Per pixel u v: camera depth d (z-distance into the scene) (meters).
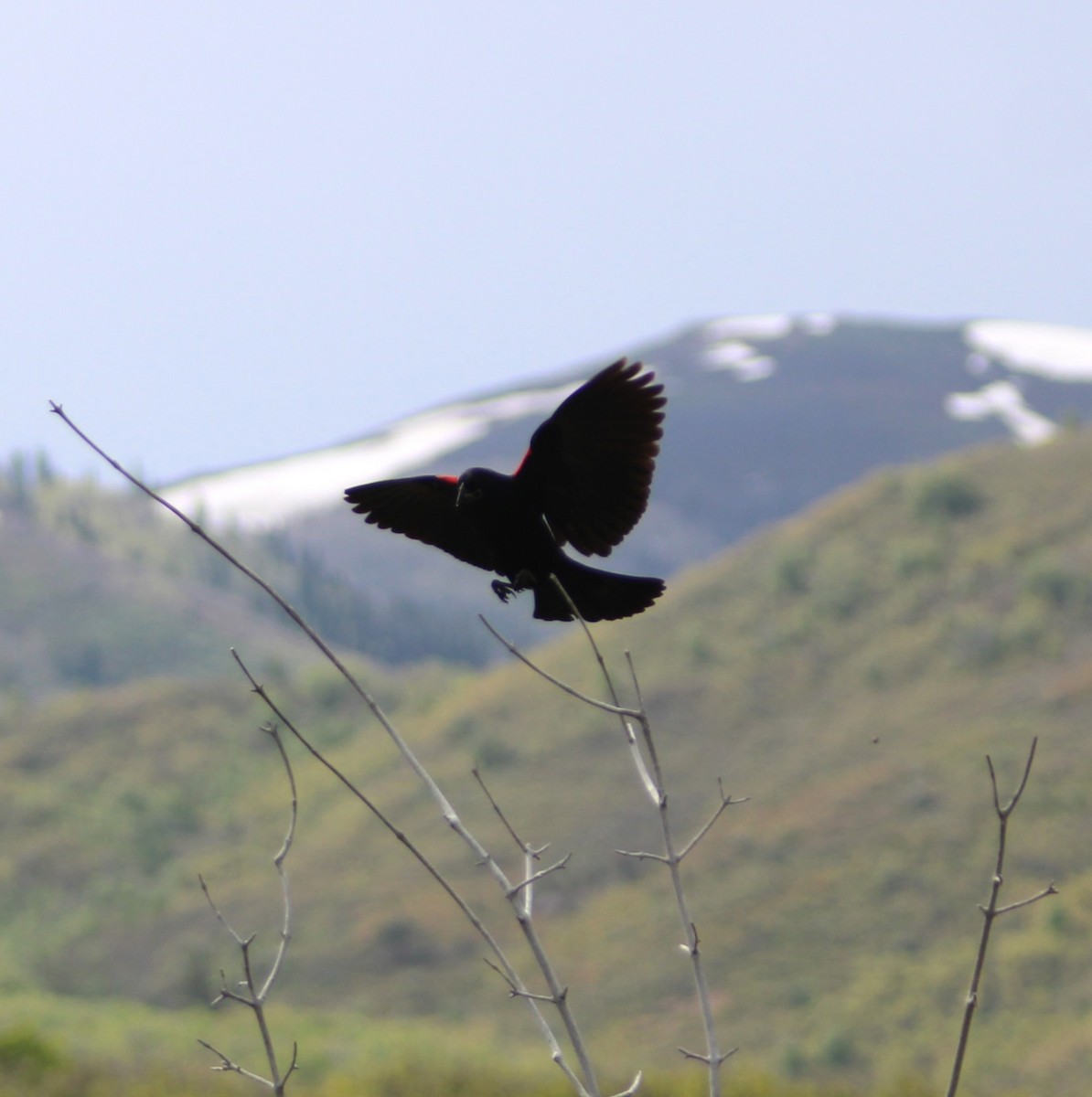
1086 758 53.09
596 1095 4.05
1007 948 43.41
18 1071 23.17
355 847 65.94
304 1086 26.03
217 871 70.50
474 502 4.23
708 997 4.09
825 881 50.31
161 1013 43.81
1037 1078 36.34
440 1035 42.44
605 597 4.29
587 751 69.12
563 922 54.72
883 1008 42.50
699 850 55.75
